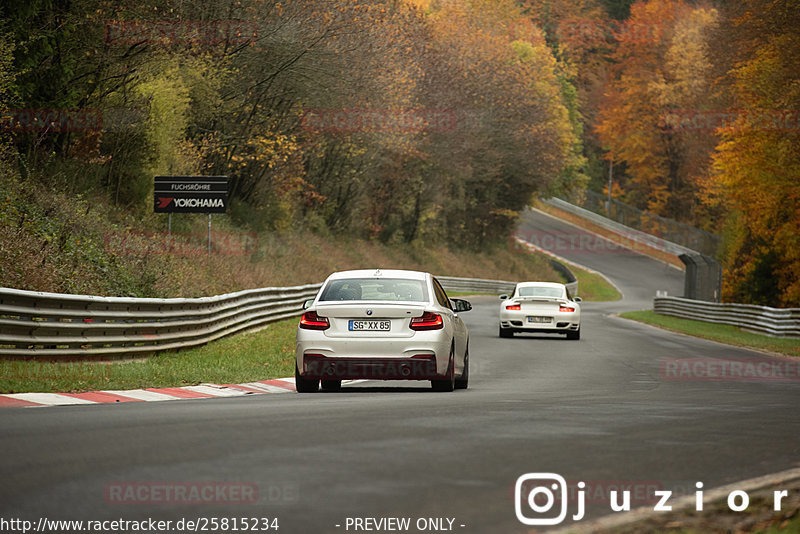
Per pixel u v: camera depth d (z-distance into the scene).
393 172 143.75
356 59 95.94
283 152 92.62
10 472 14.91
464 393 29.61
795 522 12.18
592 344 58.28
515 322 61.97
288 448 17.28
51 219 53.62
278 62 89.69
